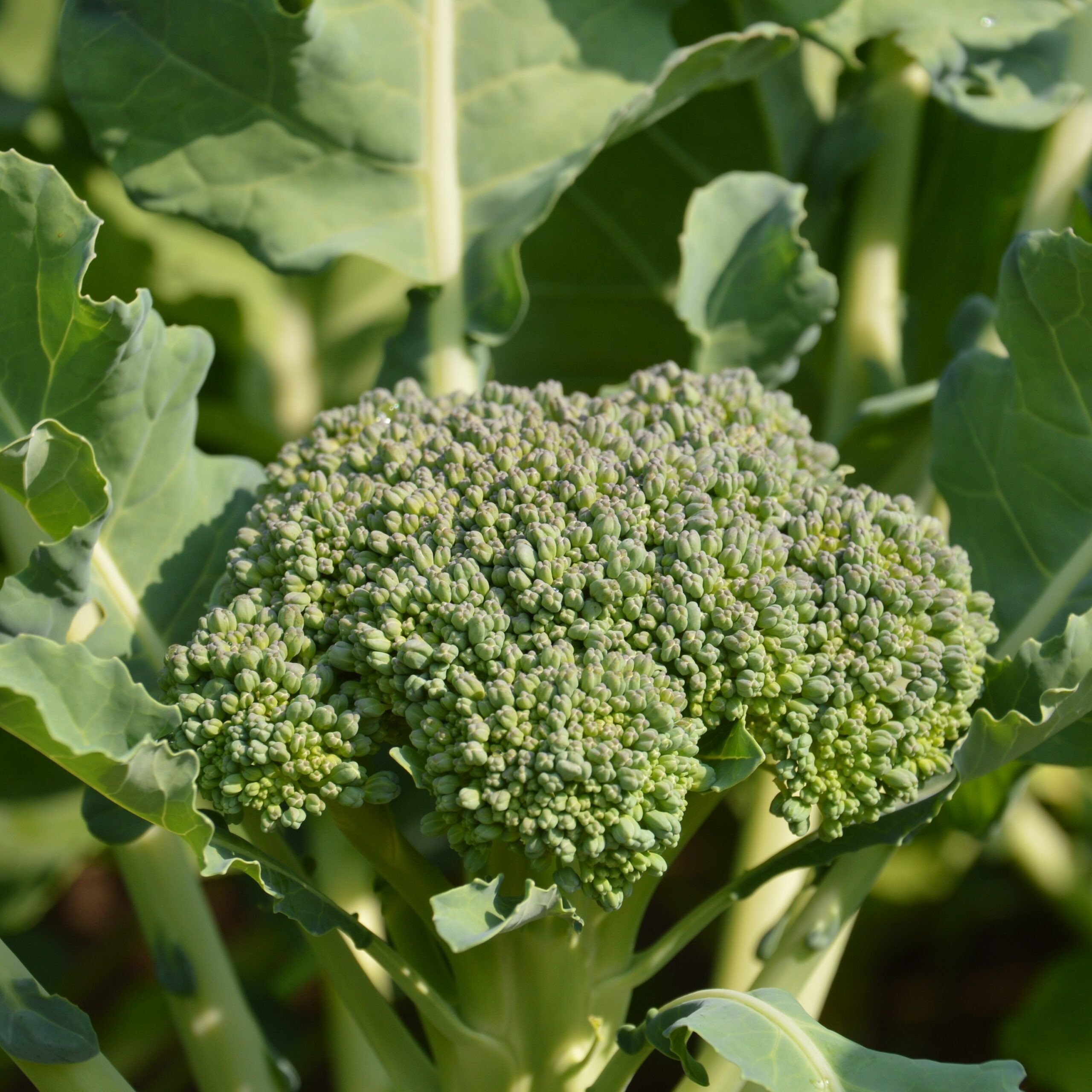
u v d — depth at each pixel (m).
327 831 0.83
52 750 0.73
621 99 0.86
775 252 0.84
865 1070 0.74
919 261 0.92
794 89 0.91
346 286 1.26
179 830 0.74
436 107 0.85
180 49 0.83
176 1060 1.22
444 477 0.77
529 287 0.96
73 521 0.77
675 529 0.75
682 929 0.78
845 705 0.75
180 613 0.80
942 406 0.82
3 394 0.78
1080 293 0.79
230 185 0.84
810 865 0.78
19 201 0.76
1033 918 1.35
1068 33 0.86
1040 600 0.80
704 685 0.74
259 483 0.82
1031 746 0.77
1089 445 0.80
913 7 0.86
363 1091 0.88
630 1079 0.76
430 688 0.74
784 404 0.80
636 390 0.79
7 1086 1.17
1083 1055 1.15
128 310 0.77
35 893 1.02
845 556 0.76
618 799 0.73
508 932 0.77
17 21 1.09
